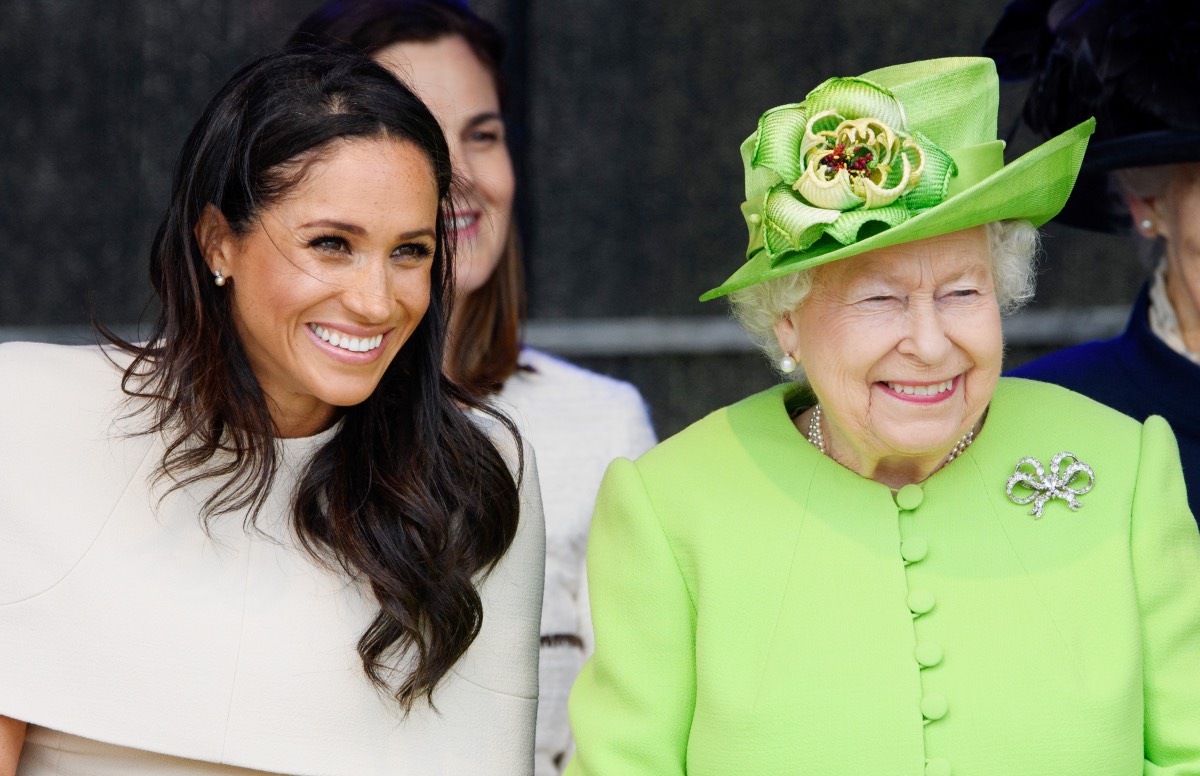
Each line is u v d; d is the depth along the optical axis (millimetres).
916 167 8977
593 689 10008
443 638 9953
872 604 9320
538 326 23141
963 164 9242
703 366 22969
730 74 22969
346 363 9414
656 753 9492
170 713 9445
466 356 13711
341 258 9242
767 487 9820
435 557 9992
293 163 9102
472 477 10352
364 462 10102
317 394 9477
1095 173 11922
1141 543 9258
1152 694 9133
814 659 9219
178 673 9492
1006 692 8961
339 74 9375
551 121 23203
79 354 10305
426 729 10039
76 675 9398
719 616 9453
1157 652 9133
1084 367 12375
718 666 9312
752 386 22891
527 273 23234
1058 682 8922
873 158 9000
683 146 23109
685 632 9680
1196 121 11203
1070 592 9156
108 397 10055
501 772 10242
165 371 9820
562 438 13703
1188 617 9203
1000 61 12609
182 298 9734
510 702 10406
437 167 9625
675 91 23094
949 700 9023
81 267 23062
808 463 9875
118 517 9719
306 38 13148
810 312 9375
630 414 14016
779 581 9469
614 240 23297
